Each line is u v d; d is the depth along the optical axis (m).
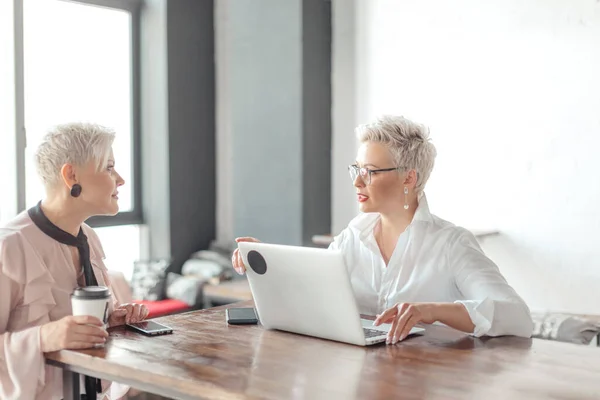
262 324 2.20
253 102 4.76
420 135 2.40
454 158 4.30
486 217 4.20
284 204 4.66
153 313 4.39
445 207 4.34
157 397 3.93
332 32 4.72
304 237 4.61
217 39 5.24
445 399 1.54
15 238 2.07
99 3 4.76
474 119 4.21
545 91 3.97
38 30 4.47
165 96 4.96
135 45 5.03
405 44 4.45
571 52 3.88
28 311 2.08
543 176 4.00
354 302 1.94
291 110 4.59
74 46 4.68
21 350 1.93
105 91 4.88
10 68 4.28
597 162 3.83
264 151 4.73
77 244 2.18
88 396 2.16
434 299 2.38
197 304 4.65
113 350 1.91
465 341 2.03
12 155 4.31
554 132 3.95
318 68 4.64
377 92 4.57
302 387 1.61
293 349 1.94
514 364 1.80
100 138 2.13
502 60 4.10
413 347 1.97
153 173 5.06
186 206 5.13
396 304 2.21
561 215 3.95
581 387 1.62
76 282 2.19
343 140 4.72
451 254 2.36
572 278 3.94
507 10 4.07
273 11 4.62
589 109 3.84
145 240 5.15
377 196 2.38
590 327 3.52
